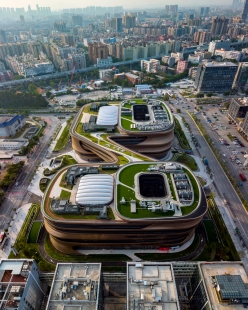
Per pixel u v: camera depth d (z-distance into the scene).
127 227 116.12
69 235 119.62
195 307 94.12
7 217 150.50
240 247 130.62
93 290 83.62
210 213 150.50
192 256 125.75
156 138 191.12
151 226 116.25
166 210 117.12
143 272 88.94
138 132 186.50
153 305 79.44
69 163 198.75
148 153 196.62
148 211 118.50
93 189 129.25
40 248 131.25
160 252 127.94
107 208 122.00
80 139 185.75
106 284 110.25
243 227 142.00
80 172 145.00
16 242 133.00
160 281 86.00
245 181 178.62
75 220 115.44
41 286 102.56
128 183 135.88
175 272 99.00
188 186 132.25
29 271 89.75
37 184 177.75
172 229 116.81
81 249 130.38
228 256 121.62
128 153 167.88
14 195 167.75
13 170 183.62
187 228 117.88
